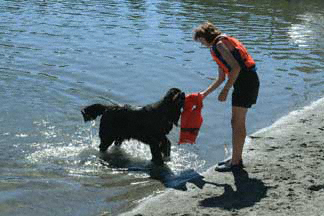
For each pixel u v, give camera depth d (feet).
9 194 20.29
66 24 57.47
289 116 31.63
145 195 20.70
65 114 30.37
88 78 37.63
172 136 28.02
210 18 66.69
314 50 51.24
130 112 24.68
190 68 41.68
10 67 39.24
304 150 25.07
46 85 35.47
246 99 21.29
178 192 20.59
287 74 41.93
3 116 29.37
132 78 38.11
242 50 20.57
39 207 19.33
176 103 23.38
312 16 73.46
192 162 24.63
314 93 37.06
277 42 54.29
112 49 46.80
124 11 68.80
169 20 63.21
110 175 22.89
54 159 24.39
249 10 76.38
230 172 22.47
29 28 54.24
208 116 31.12
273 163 23.25
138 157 25.30
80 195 20.56
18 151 25.05
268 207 18.57
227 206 18.88
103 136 25.34
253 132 28.86
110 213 18.97
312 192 19.86
